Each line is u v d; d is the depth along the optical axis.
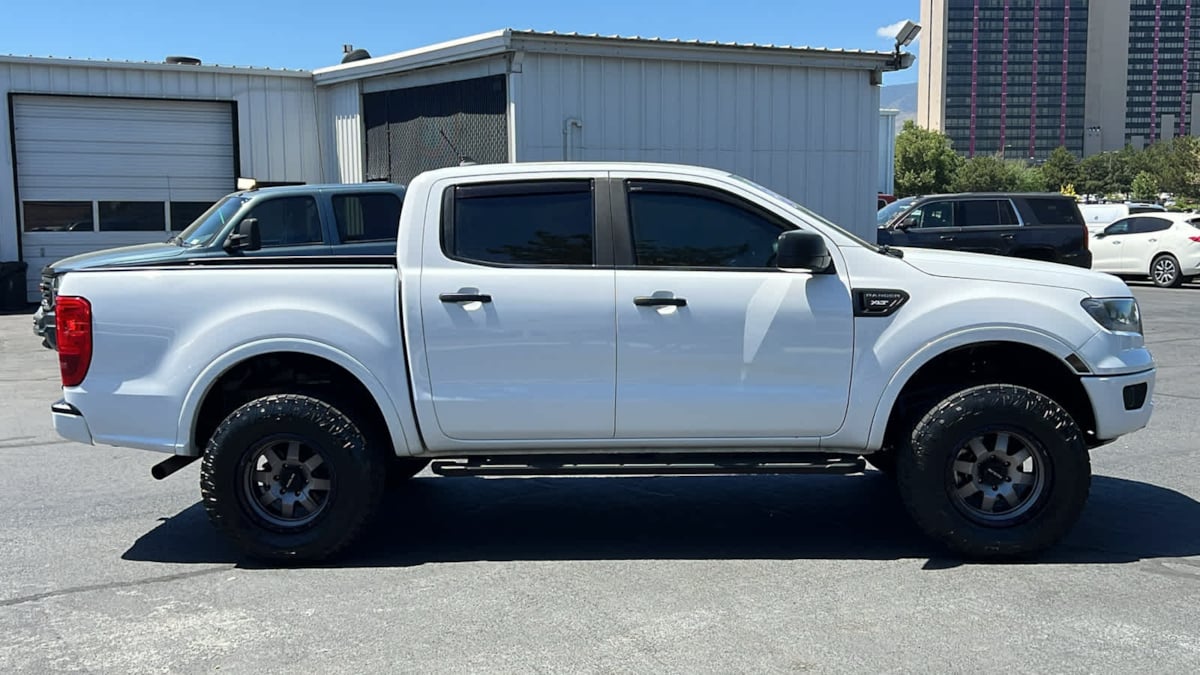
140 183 18.19
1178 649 3.98
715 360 4.98
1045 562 5.05
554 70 13.01
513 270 5.01
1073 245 16.77
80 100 17.67
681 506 6.20
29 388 10.57
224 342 4.96
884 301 4.98
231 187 18.70
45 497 6.46
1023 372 5.44
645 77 13.58
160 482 6.85
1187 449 7.43
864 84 15.05
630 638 4.14
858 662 3.89
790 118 14.56
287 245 10.05
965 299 5.00
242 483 5.04
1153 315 16.14
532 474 5.12
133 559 5.25
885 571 4.95
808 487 6.64
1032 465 5.04
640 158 13.64
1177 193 76.50
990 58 144.62
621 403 4.99
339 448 5.00
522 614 4.42
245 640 4.17
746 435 5.06
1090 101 143.50
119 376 5.05
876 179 15.33
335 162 18.09
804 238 4.77
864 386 5.00
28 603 4.62
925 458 4.98
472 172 5.15
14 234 17.47
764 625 4.26
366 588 4.79
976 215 16.78
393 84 15.91
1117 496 6.22
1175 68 140.50
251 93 18.36
